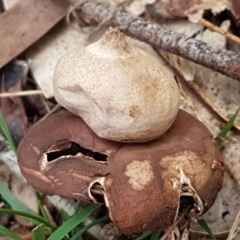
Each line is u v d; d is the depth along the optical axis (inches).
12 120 4.7
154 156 3.3
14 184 4.6
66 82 3.4
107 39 3.4
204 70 4.6
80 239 4.0
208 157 3.4
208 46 4.2
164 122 3.4
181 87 4.6
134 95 3.2
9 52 4.8
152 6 4.7
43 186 3.4
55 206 4.4
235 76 4.1
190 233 4.2
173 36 4.3
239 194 4.3
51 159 3.6
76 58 3.4
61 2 4.9
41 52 5.0
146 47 4.8
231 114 4.5
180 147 3.4
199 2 4.6
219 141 4.2
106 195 3.2
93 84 3.2
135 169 3.3
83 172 3.4
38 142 3.6
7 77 4.8
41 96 4.8
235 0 4.4
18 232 4.4
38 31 4.9
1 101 4.8
